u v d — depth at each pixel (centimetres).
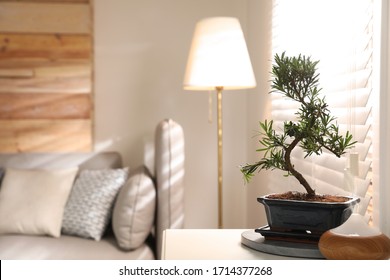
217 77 294
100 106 386
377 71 161
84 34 382
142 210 288
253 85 301
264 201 156
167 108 388
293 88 153
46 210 313
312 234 150
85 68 383
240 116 389
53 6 381
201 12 386
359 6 175
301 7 243
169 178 305
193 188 391
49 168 355
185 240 168
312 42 227
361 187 167
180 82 388
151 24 385
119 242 289
